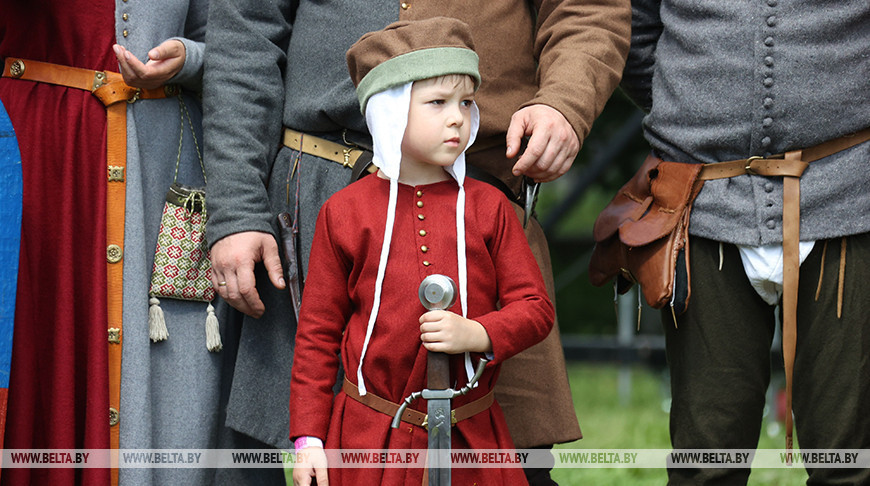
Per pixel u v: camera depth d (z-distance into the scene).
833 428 11.73
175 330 13.50
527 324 10.58
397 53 10.77
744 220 11.95
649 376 40.28
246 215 12.58
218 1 13.38
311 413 10.79
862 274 11.70
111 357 12.95
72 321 12.70
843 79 11.73
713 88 12.12
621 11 12.85
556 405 12.47
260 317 13.09
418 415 10.47
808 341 11.88
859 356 11.65
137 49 13.47
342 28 12.81
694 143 12.25
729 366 12.11
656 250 12.36
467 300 10.78
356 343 10.80
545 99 11.76
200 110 14.26
